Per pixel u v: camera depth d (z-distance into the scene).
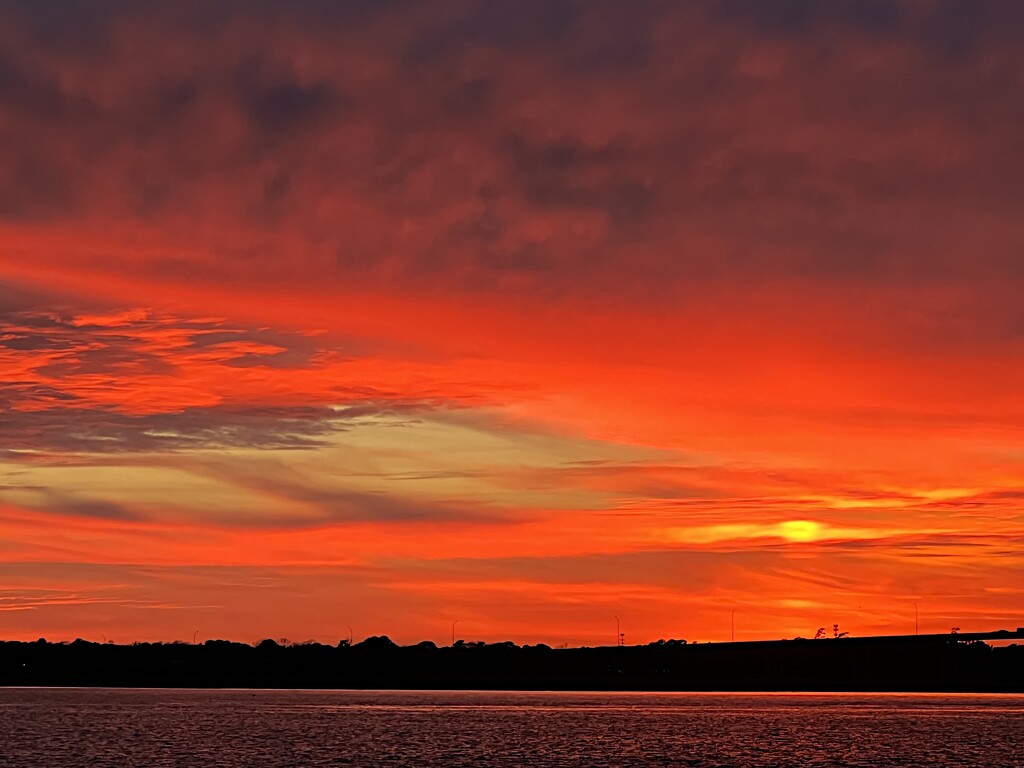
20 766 198.62
